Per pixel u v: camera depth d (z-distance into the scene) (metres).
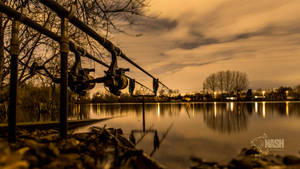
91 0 6.30
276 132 5.98
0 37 5.88
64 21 3.18
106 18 6.09
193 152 3.74
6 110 6.39
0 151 2.30
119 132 5.64
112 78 3.86
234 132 6.03
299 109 17.55
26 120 7.65
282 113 13.37
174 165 3.00
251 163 2.79
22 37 7.34
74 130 5.57
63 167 2.26
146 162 2.92
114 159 2.94
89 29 3.64
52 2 2.96
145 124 7.70
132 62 4.96
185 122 8.50
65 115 3.18
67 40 3.21
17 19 2.92
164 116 11.55
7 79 7.32
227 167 2.90
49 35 3.52
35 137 3.46
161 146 4.23
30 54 7.45
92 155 2.98
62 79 3.14
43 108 9.53
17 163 1.94
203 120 9.32
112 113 14.16
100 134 4.35
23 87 8.71
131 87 4.55
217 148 4.05
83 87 4.15
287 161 2.82
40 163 2.21
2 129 4.10
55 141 3.11
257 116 11.32
